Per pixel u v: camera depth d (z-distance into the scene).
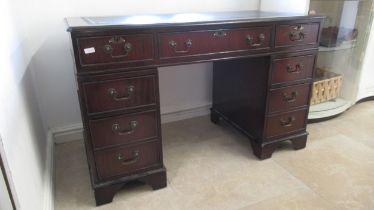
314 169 1.47
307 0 1.57
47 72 1.56
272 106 1.46
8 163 0.71
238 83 1.63
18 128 0.91
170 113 1.97
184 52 1.16
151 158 1.28
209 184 1.36
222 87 1.81
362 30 2.06
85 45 1.00
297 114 1.56
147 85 1.15
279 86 1.43
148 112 1.20
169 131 1.87
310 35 1.41
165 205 1.23
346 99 2.20
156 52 1.11
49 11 1.46
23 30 1.39
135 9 1.63
